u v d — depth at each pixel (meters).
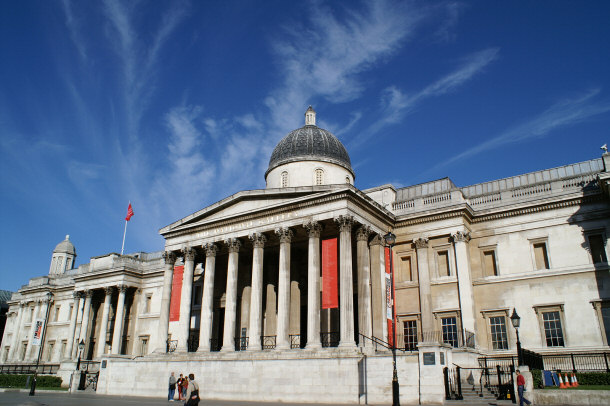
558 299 39.28
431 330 41.97
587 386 29.61
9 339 87.25
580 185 40.94
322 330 43.97
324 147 52.50
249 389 37.38
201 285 59.19
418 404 29.09
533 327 39.62
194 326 56.66
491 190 47.25
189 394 20.75
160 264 68.31
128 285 67.38
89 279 70.75
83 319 69.12
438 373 29.09
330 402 33.44
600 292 37.91
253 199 44.34
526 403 25.86
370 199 41.84
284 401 35.38
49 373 67.00
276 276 48.72
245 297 48.75
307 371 35.09
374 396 31.67
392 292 31.36
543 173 45.16
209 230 47.03
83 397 41.69
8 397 41.56
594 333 37.38
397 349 36.69
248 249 48.31
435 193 45.62
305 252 49.09
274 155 53.94
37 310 80.69
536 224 41.78
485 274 43.12
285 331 38.56
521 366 27.58
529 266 41.16
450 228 43.62
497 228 43.41
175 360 42.81
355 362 33.19
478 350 39.91
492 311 41.44
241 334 47.47
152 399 38.97
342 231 38.59
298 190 41.47
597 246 39.31
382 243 43.94
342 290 37.12
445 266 44.00
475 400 28.62
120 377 46.25
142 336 66.00
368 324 38.22
